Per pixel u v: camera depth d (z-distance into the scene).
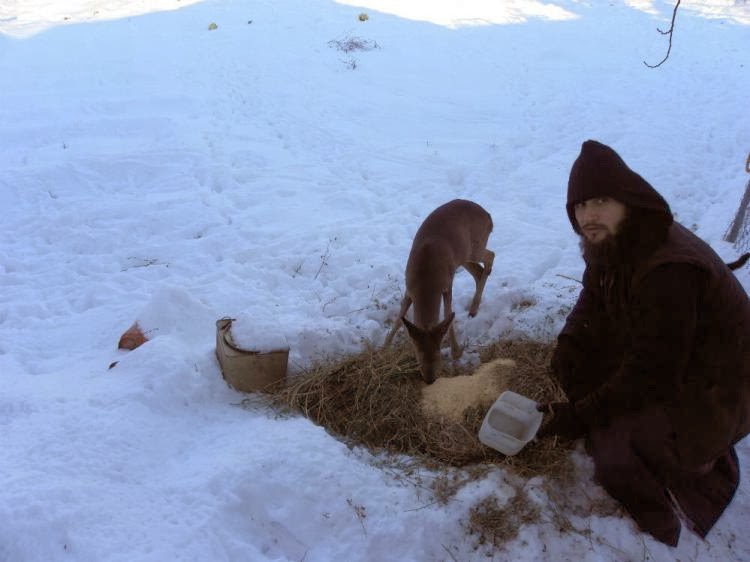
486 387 4.04
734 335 2.65
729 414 2.78
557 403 3.25
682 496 3.10
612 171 2.51
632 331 2.76
